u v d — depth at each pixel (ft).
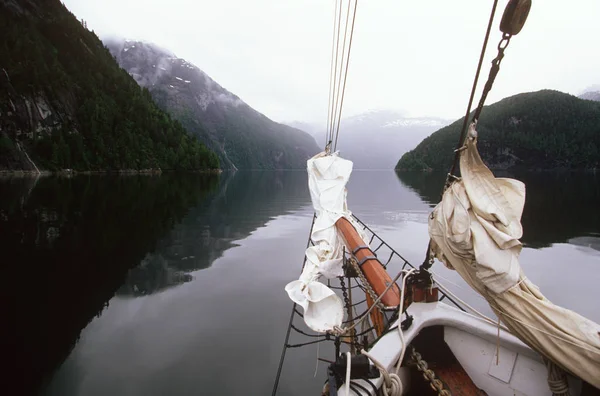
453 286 22.38
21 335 16.08
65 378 12.89
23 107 213.05
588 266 27.40
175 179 183.01
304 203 78.43
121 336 16.07
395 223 48.34
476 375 8.79
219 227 44.91
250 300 20.44
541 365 7.97
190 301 20.26
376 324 11.97
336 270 17.16
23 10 318.24
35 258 28.60
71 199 69.41
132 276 24.71
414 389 9.04
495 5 6.10
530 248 33.55
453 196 7.37
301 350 14.87
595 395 6.84
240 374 13.23
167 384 12.60
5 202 62.54
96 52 388.37
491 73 6.49
